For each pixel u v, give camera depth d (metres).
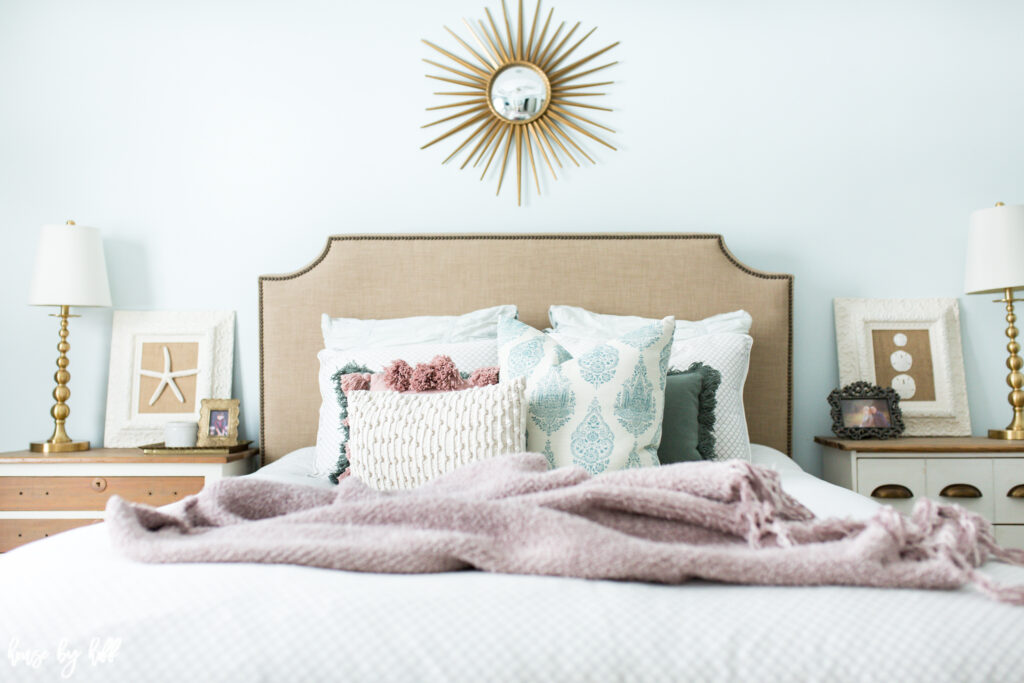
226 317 2.86
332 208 2.89
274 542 1.02
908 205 2.88
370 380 2.10
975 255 2.63
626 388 1.86
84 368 2.85
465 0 2.89
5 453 2.56
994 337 2.87
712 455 2.09
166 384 2.82
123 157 2.88
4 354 2.86
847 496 1.75
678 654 0.78
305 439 2.72
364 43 2.90
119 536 1.07
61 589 0.92
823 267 2.88
